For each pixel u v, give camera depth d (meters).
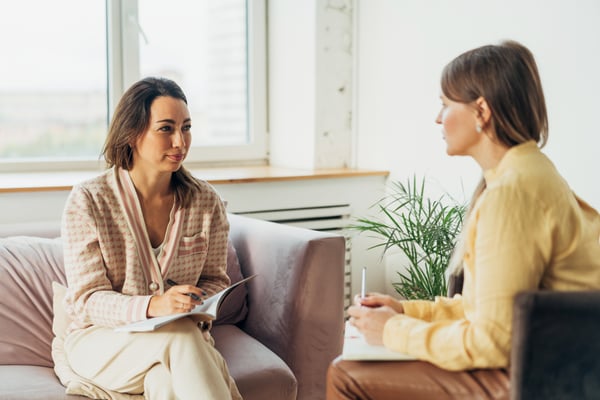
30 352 1.98
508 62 1.39
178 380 1.69
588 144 2.36
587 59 2.34
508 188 1.32
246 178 2.88
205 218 2.03
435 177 2.96
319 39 3.25
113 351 1.79
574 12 2.38
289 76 3.40
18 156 3.08
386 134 3.21
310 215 3.07
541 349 1.19
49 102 3.11
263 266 2.24
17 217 2.53
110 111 3.21
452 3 2.84
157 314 1.77
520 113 1.38
